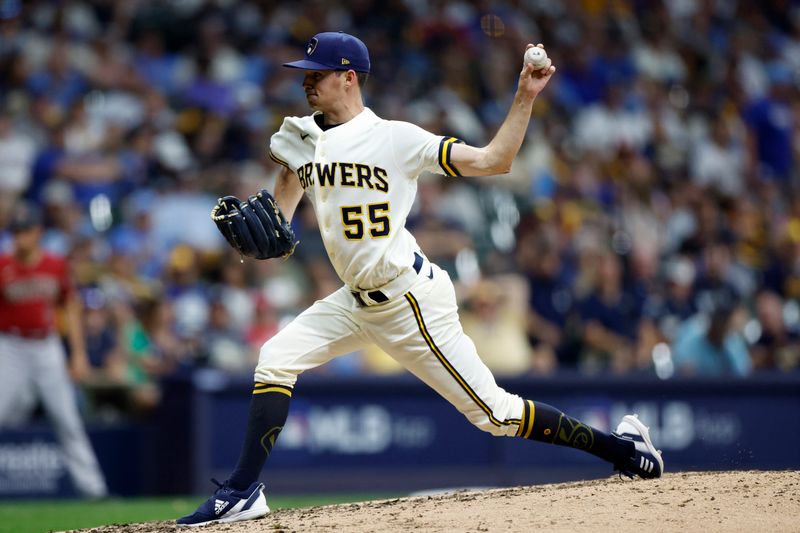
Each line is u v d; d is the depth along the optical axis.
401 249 17.83
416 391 36.69
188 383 34.84
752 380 39.19
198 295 41.81
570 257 46.34
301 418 35.53
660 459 20.02
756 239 53.50
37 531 25.52
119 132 48.28
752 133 63.91
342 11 58.22
